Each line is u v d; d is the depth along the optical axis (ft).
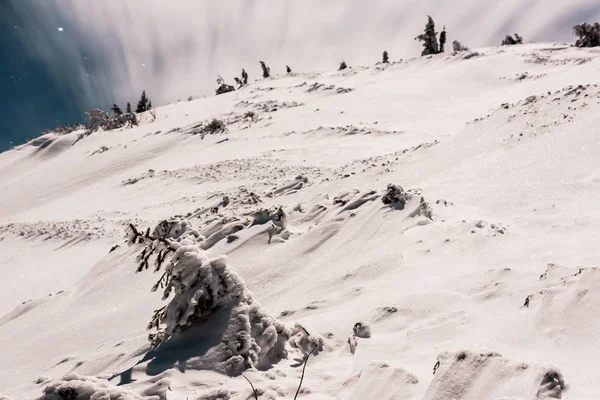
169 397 11.50
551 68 123.54
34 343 24.04
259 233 28.30
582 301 12.09
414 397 9.91
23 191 105.40
